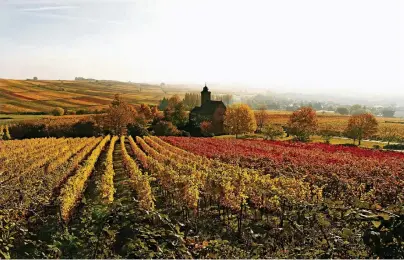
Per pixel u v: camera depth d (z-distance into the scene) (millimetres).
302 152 35906
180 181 15094
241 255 8000
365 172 22500
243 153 33531
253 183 15031
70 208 14727
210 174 16516
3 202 14312
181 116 87188
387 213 6531
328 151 38875
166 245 8070
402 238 6168
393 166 25844
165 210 16047
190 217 14648
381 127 88812
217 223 14031
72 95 144875
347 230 7496
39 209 15148
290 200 12281
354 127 65125
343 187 18188
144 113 103062
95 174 27938
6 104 111750
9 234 9797
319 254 7551
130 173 24266
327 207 9703
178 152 36656
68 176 25250
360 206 8078
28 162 29547
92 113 101812
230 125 73062
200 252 7473
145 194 14469
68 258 7996
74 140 56094
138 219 8641
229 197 14188
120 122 74125
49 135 71875
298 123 68062
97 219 8625
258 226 13344
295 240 9719
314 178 19562
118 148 49562
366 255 6848
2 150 40844
